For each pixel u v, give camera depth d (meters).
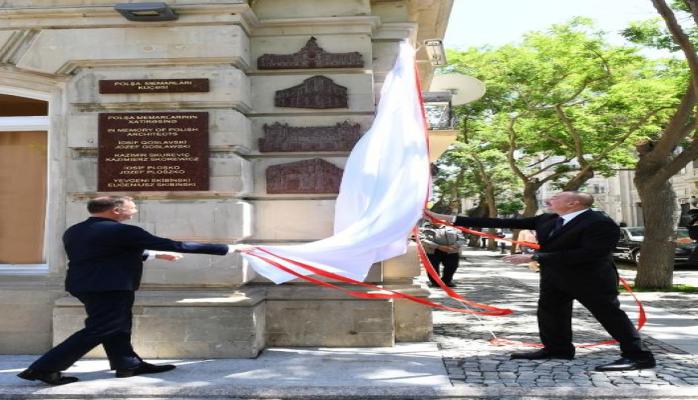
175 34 5.99
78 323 5.73
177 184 5.88
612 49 15.00
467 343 6.37
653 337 6.73
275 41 6.43
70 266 4.80
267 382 4.74
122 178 5.92
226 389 4.53
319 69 6.37
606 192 57.84
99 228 4.75
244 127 6.04
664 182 12.25
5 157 6.37
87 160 5.98
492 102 19.70
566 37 15.65
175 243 4.80
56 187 6.09
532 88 16.88
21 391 4.55
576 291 5.14
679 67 15.12
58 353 4.62
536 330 7.22
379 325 6.15
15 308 5.95
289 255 5.35
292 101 6.30
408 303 6.45
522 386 4.54
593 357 5.58
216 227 5.82
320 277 6.25
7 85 6.15
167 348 5.68
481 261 23.22
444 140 8.25
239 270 5.81
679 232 19.64
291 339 6.19
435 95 7.95
